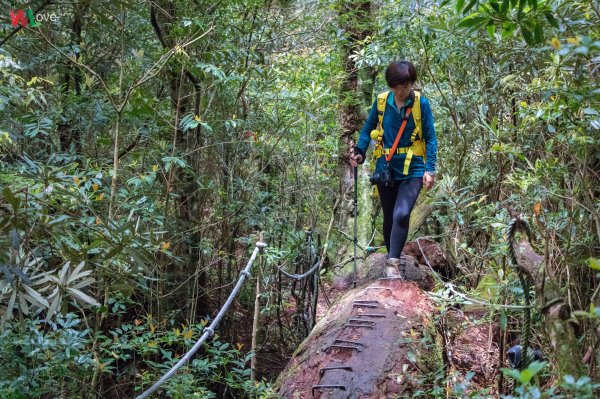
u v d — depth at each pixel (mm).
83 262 2541
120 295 3990
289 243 5648
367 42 6461
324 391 3107
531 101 3967
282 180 7152
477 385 3496
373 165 6637
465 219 4797
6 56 3580
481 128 4703
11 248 2457
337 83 7000
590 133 2805
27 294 2406
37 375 3059
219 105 5660
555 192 3156
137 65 4645
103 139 4785
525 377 1474
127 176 5164
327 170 8125
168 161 4578
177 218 5301
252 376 4168
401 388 3078
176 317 5367
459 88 5234
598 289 2348
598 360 2395
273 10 6062
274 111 6469
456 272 5281
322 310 6129
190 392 3855
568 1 2551
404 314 3863
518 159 4230
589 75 2812
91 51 5434
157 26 4871
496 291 3439
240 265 6090
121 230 2742
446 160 5609
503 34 2619
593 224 3012
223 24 5016
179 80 5203
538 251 3066
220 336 5668
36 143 5094
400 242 4430
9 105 4328
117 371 4371
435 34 4695
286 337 5852
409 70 4250
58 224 2703
